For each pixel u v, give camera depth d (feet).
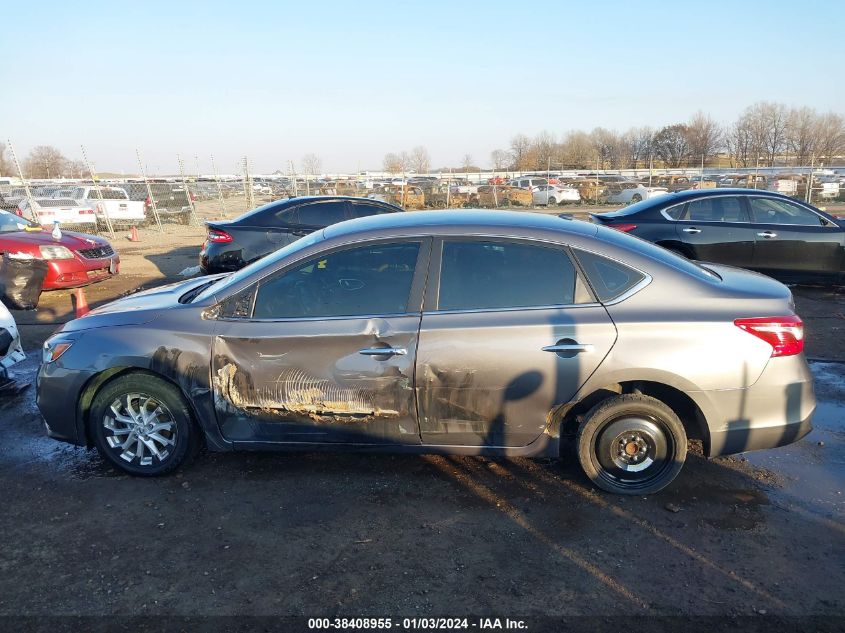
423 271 12.05
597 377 11.46
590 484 12.71
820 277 28.84
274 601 9.36
